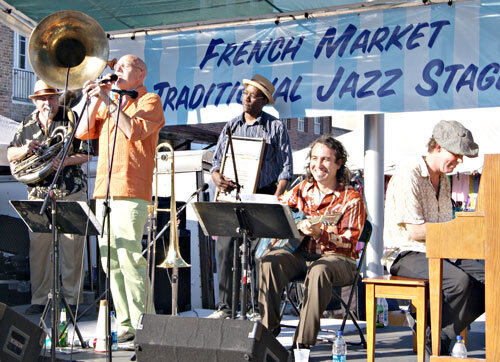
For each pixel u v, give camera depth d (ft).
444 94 21.44
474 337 19.13
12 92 59.47
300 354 14.73
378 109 22.24
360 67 22.52
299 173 43.96
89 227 15.74
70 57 15.94
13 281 25.09
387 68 22.13
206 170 24.35
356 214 16.49
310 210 16.80
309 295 15.31
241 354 11.19
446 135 15.23
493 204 12.67
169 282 22.39
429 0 21.45
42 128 20.81
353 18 22.59
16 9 23.79
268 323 15.90
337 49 22.85
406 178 15.60
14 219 25.29
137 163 16.83
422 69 21.68
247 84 20.45
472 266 15.35
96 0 22.56
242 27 24.30
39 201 15.69
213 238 24.31
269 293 15.97
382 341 18.16
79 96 20.89
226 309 20.45
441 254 13.41
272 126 20.38
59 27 15.65
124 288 17.17
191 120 25.13
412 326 16.52
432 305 13.66
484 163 12.80
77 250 22.36
